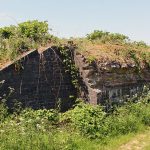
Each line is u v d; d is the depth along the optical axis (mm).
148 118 15938
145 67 20641
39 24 20109
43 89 15984
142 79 20047
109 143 13016
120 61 18812
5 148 10867
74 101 17172
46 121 13578
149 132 14805
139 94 19781
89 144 12469
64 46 16984
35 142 11359
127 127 14680
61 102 16688
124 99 18484
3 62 15648
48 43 17500
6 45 16438
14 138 11305
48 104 16172
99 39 22078
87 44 19297
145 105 17469
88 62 17000
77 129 13555
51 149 11391
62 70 16781
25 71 15297
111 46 20172
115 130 14117
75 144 12188
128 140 13578
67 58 17000
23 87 15219
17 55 15703
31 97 15516
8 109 14664
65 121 14641
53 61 16406
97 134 13273
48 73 16203
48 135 12078
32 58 15547
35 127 12742
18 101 15023
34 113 14578
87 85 16750
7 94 14688
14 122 12898
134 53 20188
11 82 14812
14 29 19953
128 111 16219
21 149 11031
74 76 17062
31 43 16859
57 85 16562
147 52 21500
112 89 17812
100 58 17781
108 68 17859
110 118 14688
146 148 12555
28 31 19797
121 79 18609
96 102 16391
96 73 17250
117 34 23781
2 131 11586
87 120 13758
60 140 12078
